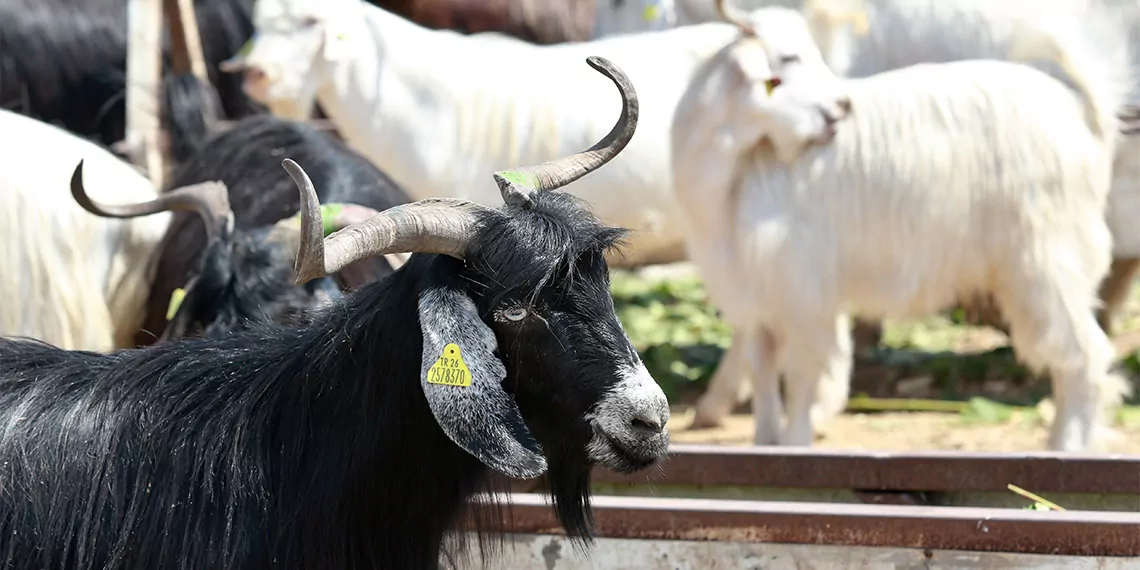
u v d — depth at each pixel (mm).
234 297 4742
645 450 3316
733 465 4867
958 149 6539
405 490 3494
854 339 9312
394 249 3254
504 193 3490
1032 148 6539
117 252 5840
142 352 3779
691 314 10367
